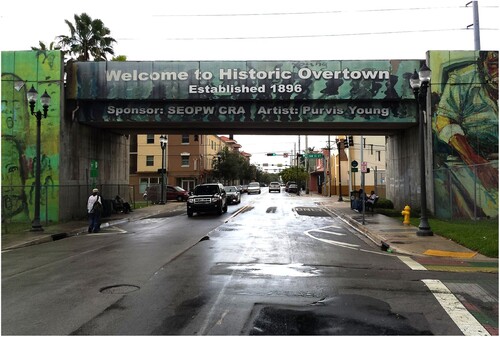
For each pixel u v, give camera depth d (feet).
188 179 197.36
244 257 35.63
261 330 17.99
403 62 70.23
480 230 46.57
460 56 69.62
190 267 31.40
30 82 69.56
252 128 80.07
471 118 69.15
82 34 101.24
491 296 23.80
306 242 45.19
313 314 20.13
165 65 71.31
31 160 68.90
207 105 72.08
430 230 48.29
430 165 68.80
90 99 71.56
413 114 71.05
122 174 96.99
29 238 50.29
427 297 23.48
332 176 206.49
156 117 72.23
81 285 26.35
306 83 70.49
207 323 18.86
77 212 73.92
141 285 26.00
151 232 56.08
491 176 67.97
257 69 70.79
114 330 18.11
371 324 18.84
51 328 18.43
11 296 23.90
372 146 165.58
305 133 86.69
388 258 36.37
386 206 88.28
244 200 147.95
